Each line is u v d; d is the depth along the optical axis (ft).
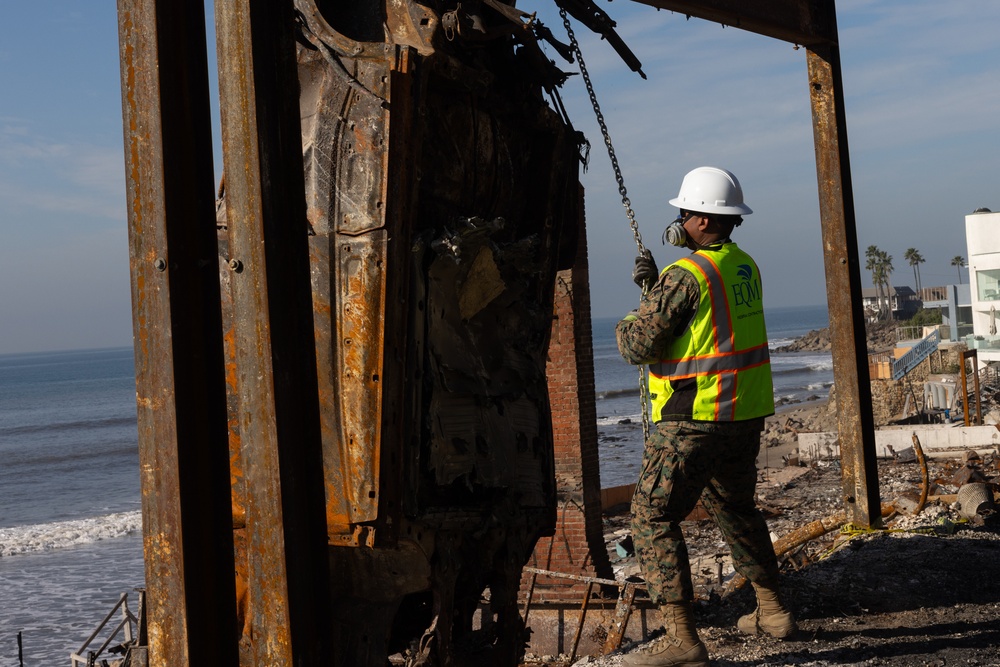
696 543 61.31
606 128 12.73
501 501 11.21
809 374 395.55
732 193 12.70
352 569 10.53
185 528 7.25
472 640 12.11
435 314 10.36
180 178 7.38
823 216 19.75
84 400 491.31
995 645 13.15
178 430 7.25
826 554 18.53
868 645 13.43
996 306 187.83
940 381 162.40
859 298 19.76
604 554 43.55
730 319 12.10
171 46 7.36
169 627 7.31
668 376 12.27
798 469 92.32
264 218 7.72
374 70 9.49
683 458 12.16
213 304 7.56
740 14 17.06
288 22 8.15
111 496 175.52
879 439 83.92
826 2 19.21
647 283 12.83
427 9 10.07
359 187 9.55
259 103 7.73
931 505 22.53
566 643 34.68
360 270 9.53
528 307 12.16
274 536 7.75
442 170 10.62
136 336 7.44
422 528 10.14
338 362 9.65
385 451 9.58
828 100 19.51
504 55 11.62
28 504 171.22
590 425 43.55
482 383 10.96
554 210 12.85
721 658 13.21
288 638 7.71
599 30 12.18
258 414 7.80
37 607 90.22
